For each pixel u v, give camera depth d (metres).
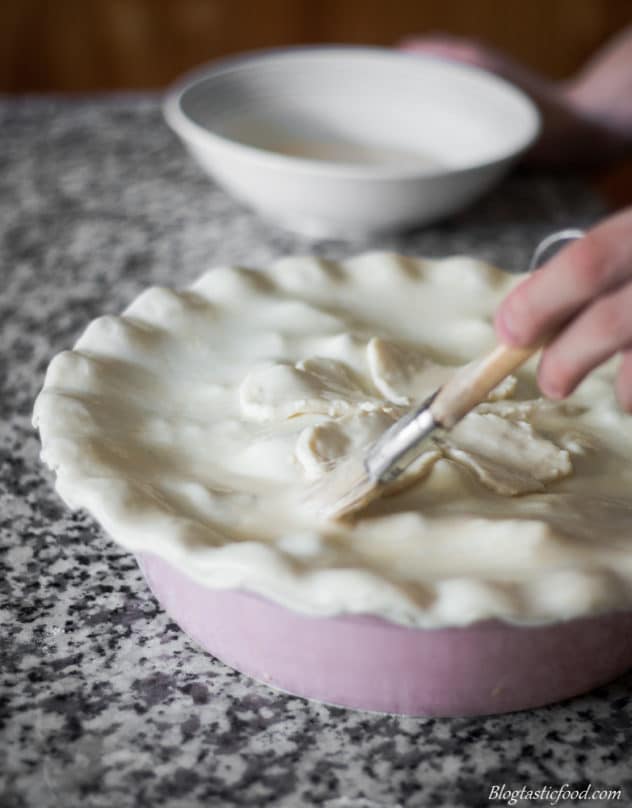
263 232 1.21
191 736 0.59
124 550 0.74
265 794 0.56
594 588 0.53
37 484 0.81
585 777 0.58
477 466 0.63
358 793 0.56
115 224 1.22
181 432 0.68
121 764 0.57
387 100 1.33
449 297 0.85
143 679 0.63
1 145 1.41
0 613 0.68
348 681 0.59
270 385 0.70
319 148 1.34
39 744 0.58
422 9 2.57
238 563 0.54
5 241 1.17
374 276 0.86
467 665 0.58
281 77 1.33
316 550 0.57
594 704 0.63
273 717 0.61
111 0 2.49
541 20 2.58
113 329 0.75
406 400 0.69
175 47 2.55
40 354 0.97
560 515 0.61
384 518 0.60
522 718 0.62
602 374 0.77
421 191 1.10
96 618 0.68
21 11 2.48
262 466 0.64
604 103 1.40
